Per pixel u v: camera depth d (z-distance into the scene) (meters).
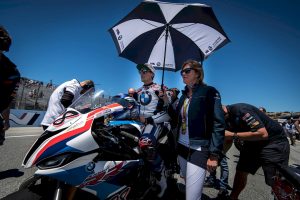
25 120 12.68
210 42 4.26
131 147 2.26
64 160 1.69
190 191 2.28
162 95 2.83
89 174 1.79
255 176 5.79
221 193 3.75
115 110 2.11
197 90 2.44
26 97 14.42
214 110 2.25
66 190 1.79
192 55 4.47
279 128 3.00
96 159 1.87
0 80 2.42
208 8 4.00
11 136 8.30
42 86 15.79
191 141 2.37
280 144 2.94
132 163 2.13
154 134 2.26
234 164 7.07
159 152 2.68
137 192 2.24
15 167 4.42
